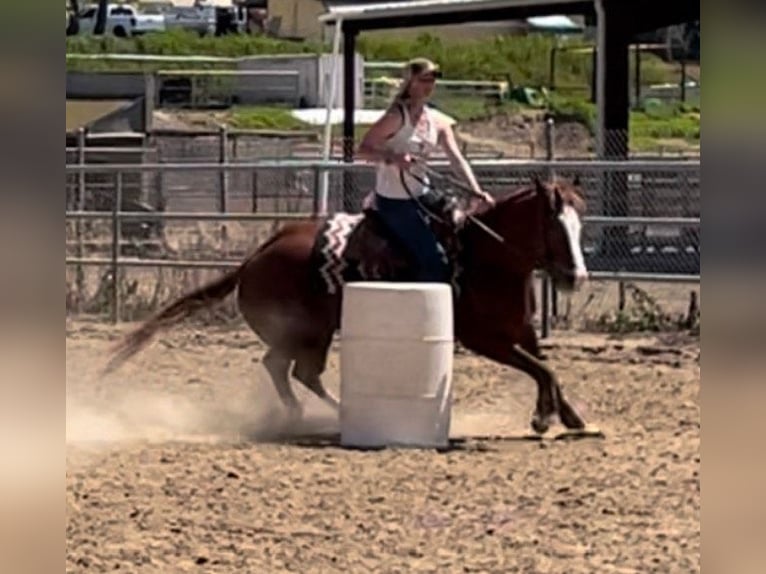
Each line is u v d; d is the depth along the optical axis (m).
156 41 53.75
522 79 52.06
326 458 12.28
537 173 20.25
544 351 18.58
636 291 20.08
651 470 11.70
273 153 33.94
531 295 13.46
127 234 24.45
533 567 8.98
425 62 13.24
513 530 9.90
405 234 13.36
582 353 18.44
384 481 11.37
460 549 9.42
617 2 23.97
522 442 13.22
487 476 11.55
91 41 52.59
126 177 26.39
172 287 22.25
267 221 21.78
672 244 21.59
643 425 14.11
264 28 61.56
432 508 10.51
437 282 13.32
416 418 12.88
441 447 12.91
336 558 9.20
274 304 13.87
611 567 8.97
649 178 22.09
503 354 13.45
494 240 13.28
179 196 26.72
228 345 19.45
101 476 11.43
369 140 13.16
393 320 12.86
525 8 26.03
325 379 16.69
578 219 13.22
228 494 10.89
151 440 13.21
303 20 61.22
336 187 23.61
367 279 13.50
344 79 27.50
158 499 10.69
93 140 29.66
